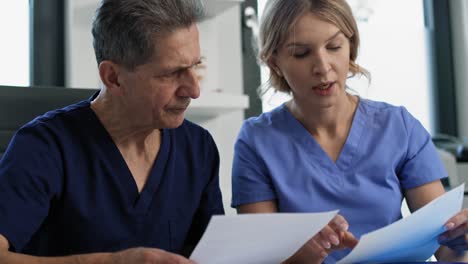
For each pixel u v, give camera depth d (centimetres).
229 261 94
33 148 109
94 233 112
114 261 91
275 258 101
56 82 214
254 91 250
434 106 292
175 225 121
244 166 143
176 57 101
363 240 97
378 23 279
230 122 231
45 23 213
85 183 113
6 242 100
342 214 136
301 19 129
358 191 137
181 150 125
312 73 130
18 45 212
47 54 213
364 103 148
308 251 113
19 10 212
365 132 143
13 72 211
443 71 292
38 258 95
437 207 104
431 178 142
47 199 108
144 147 118
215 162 129
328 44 130
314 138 143
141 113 109
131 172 117
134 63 103
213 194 127
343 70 132
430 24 292
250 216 84
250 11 246
